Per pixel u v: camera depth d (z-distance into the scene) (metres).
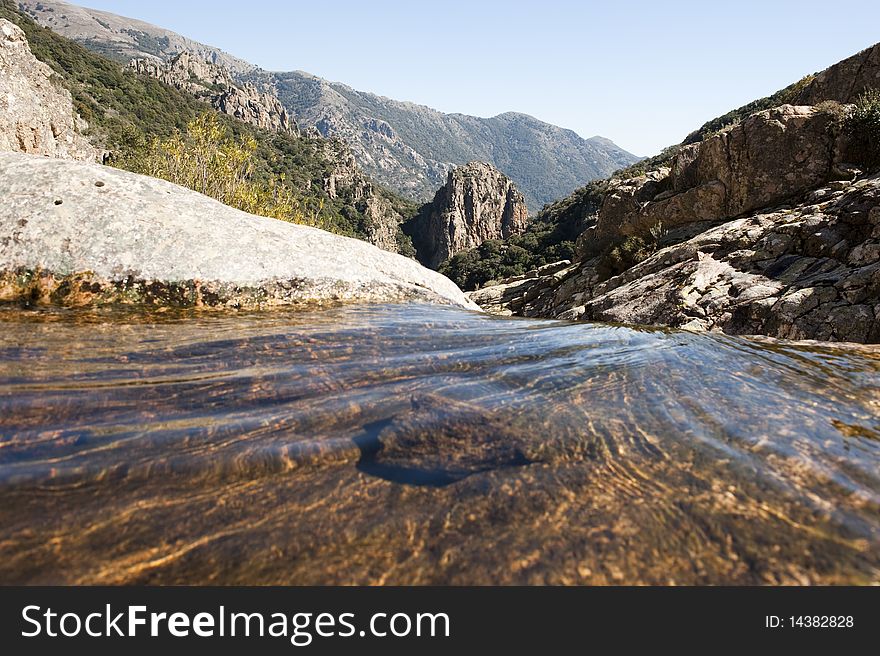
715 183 22.61
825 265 12.92
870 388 3.70
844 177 18.27
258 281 5.70
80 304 4.84
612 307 15.62
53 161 5.75
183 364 3.57
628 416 3.08
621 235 28.44
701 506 2.16
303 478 2.32
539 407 3.19
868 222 13.01
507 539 1.96
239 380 3.37
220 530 1.94
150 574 1.71
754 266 14.49
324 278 6.17
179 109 99.06
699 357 4.43
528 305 32.50
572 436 2.81
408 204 162.25
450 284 8.01
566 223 85.75
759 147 20.72
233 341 4.17
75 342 3.84
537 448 2.67
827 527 2.02
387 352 4.20
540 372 3.87
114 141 47.06
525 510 2.13
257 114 138.12
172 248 5.46
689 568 1.81
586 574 1.78
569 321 6.04
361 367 3.79
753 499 2.21
